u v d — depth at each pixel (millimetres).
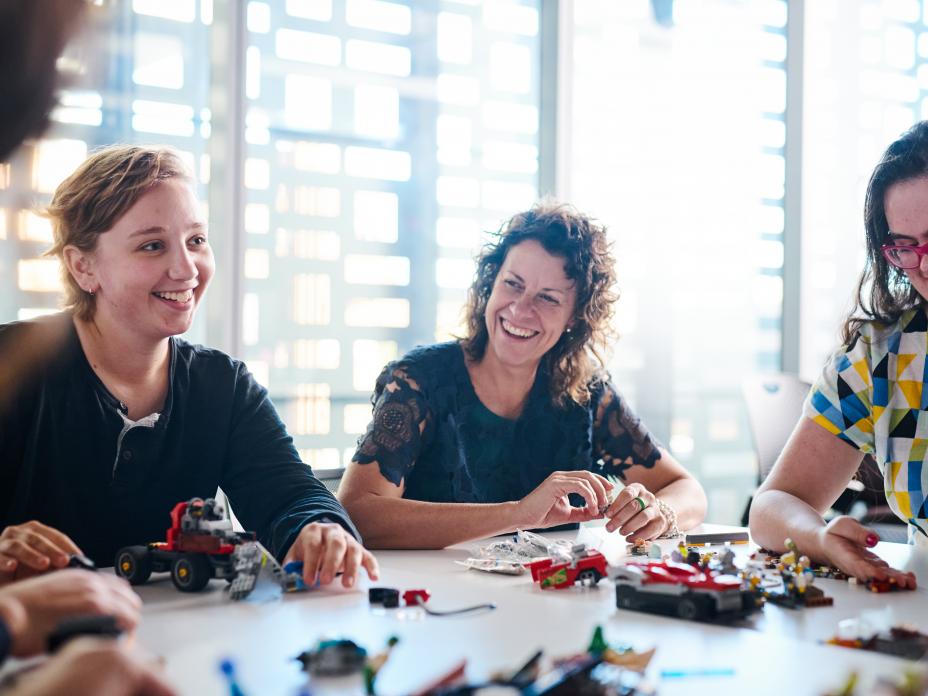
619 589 1070
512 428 1960
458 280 3467
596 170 3814
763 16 4191
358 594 1154
